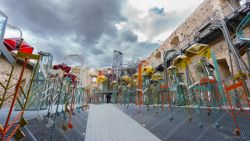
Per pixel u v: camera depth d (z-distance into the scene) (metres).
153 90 6.67
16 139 1.52
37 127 2.34
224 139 2.24
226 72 6.98
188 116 3.61
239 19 5.73
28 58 1.54
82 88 8.03
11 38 2.17
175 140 2.79
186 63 4.28
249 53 3.53
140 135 3.38
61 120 3.54
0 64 6.89
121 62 24.41
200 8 10.03
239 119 2.61
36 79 3.98
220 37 7.00
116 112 7.46
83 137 3.35
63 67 3.89
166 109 5.04
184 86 5.14
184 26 11.92
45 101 4.34
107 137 3.28
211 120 2.98
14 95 1.36
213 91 4.12
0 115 2.74
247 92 2.97
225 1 8.06
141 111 6.11
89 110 8.57
